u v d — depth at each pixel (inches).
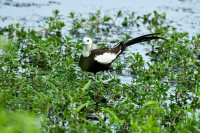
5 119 237.6
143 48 638.5
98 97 414.3
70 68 450.0
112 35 696.4
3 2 849.5
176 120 366.3
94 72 480.1
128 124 348.8
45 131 314.2
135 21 818.2
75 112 331.3
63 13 816.3
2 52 503.5
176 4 983.6
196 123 330.0
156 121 330.0
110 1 973.8
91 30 720.3
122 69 525.7
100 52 473.4
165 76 499.8
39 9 826.8
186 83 473.1
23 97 367.6
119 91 416.5
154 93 393.4
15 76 441.7
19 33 607.2
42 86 409.1
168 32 725.9
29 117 251.3
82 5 905.5
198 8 950.4
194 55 598.5
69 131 314.8
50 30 644.1
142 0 1010.7
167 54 553.0
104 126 334.6
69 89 397.4
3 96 357.1
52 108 359.9
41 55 536.4
